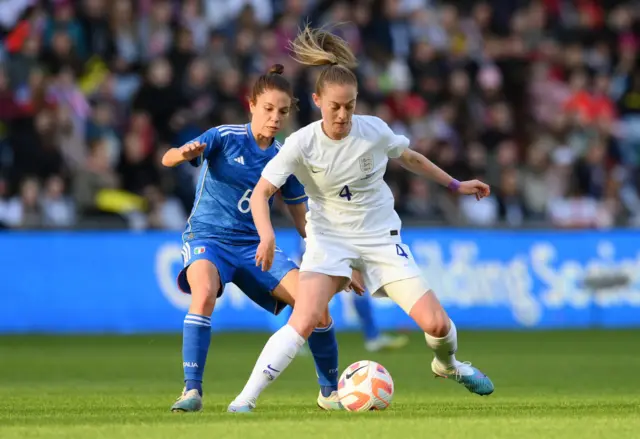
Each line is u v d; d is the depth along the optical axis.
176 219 58.84
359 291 23.94
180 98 61.22
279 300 24.50
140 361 41.41
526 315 59.53
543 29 75.50
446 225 58.75
